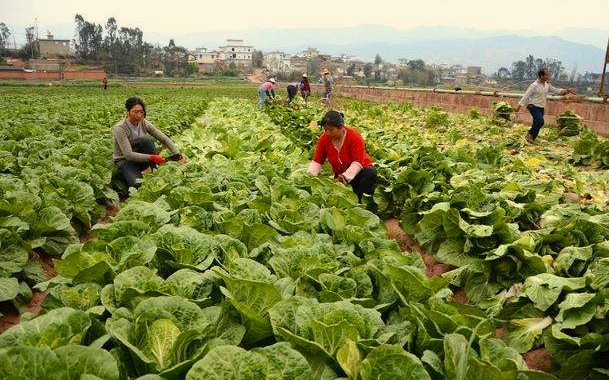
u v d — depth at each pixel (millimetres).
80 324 2652
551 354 3959
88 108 24062
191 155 10492
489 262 5027
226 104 30484
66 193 6621
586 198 8172
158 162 8547
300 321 2758
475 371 2484
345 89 50625
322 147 7324
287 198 5906
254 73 164000
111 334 2553
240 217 4852
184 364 2381
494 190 7547
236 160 8953
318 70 190125
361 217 5176
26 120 15672
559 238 5191
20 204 5484
